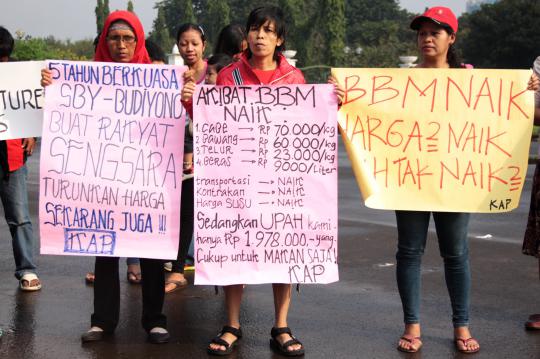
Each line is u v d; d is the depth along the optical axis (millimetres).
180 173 4566
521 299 5633
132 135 4574
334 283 6148
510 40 53719
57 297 5750
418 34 4586
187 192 5973
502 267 6652
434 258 7055
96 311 4727
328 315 5250
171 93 4562
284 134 4438
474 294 5770
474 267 6656
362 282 6184
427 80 4484
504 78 4457
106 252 4590
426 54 4500
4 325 5035
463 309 4535
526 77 4449
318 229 4457
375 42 60875
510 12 54469
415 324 4539
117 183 4574
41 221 4586
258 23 4355
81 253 4594
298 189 4453
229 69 4574
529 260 6930
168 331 4938
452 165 4488
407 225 4520
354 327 4980
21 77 4934
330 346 4605
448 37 4492
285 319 4574
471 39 56750
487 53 56500
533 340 4707
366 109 4508
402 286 4539
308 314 5273
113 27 4586
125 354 4473
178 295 5871
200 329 4988
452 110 4480
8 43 5477
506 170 4480
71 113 4562
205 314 5344
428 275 6383
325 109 4422
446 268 4570
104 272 4727
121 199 4574
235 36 6188
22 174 5855
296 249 4473
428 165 4500
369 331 4895
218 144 4457
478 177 4492
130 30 4598
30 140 5805
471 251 7340
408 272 4523
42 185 4566
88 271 6633
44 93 4551
